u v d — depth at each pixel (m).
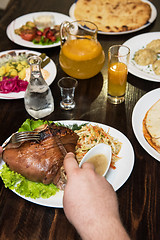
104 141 0.45
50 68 0.61
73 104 0.54
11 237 0.36
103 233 0.28
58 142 0.41
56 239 0.36
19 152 0.40
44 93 0.49
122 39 0.70
